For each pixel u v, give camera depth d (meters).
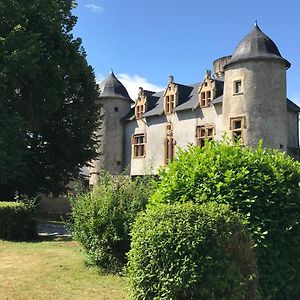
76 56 30.33
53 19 28.83
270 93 31.36
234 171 7.52
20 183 31.62
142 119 41.25
